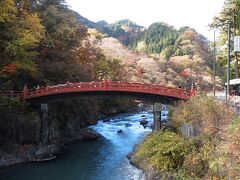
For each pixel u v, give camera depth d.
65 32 47.53
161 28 131.88
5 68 34.22
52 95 36.12
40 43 43.50
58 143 37.22
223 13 38.66
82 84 35.44
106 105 66.19
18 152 32.78
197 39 114.25
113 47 88.38
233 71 40.53
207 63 94.81
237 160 14.21
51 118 36.88
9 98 32.81
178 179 20.33
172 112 33.50
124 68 73.56
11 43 34.72
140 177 26.22
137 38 140.00
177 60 91.75
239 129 15.17
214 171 16.36
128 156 33.44
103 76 62.56
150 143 28.14
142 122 52.12
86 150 37.72
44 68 42.06
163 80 78.06
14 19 37.00
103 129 49.09
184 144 23.19
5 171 29.81
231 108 21.78
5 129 32.34
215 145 18.81
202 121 22.05
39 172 29.70
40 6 46.69
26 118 33.97
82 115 49.31
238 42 26.66
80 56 56.03
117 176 27.80
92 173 29.30
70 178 28.05
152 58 89.81
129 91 35.34
